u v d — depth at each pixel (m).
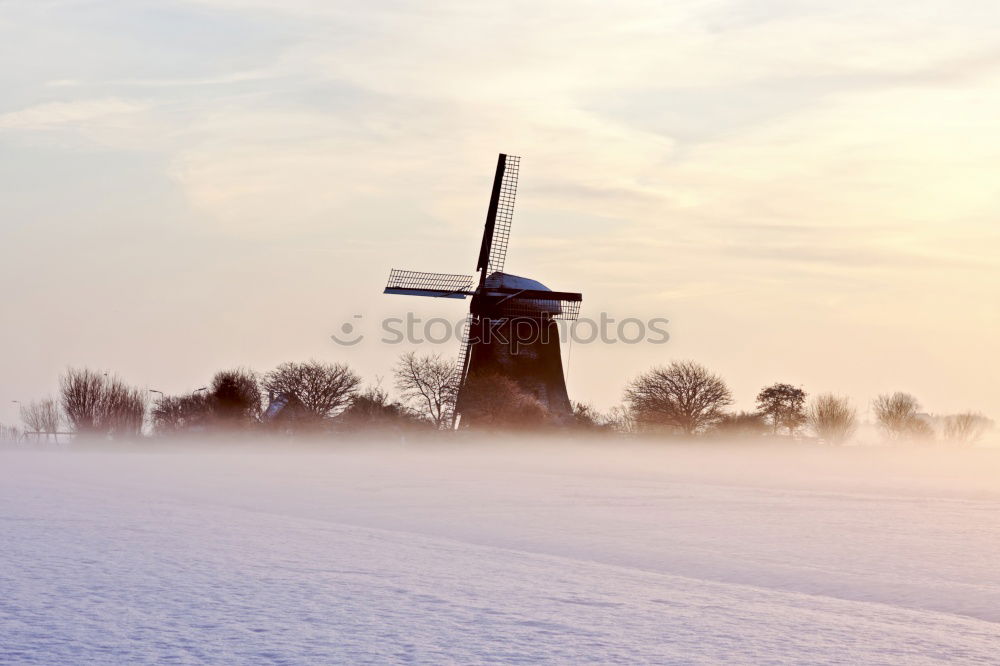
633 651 13.31
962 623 16.11
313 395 104.50
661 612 16.31
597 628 14.81
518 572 20.62
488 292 84.06
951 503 42.16
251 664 12.30
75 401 105.06
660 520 32.94
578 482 52.28
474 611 16.02
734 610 16.70
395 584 18.58
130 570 19.80
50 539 24.78
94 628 14.32
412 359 97.25
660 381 109.50
